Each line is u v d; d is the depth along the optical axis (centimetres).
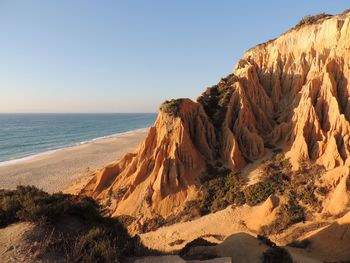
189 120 3709
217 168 3422
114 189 3575
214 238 2372
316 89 3509
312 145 3225
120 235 1434
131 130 17625
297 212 2488
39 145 10569
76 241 1222
